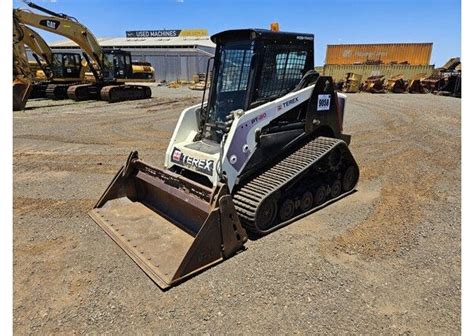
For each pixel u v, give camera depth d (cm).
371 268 348
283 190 433
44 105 1728
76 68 2081
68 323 274
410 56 3127
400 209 494
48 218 457
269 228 423
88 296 305
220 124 462
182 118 486
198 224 390
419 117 1305
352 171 552
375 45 3244
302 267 348
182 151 451
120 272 338
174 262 343
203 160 417
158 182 423
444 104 1719
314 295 306
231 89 458
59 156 777
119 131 1069
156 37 6950
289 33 457
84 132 1049
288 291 312
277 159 476
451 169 683
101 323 274
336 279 329
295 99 468
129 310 288
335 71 3170
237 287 317
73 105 1744
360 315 283
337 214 478
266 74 443
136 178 468
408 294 309
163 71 5644
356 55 3372
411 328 269
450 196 543
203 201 363
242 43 443
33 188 572
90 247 384
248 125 414
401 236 414
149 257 353
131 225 417
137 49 5781
